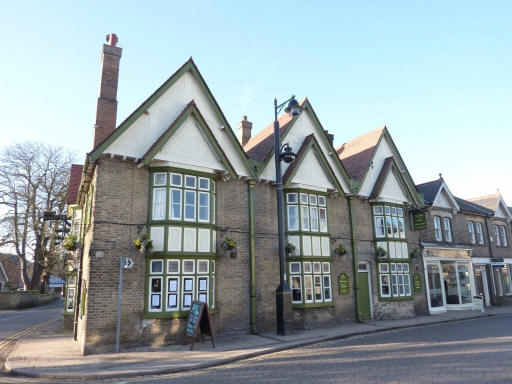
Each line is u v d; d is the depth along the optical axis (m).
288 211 15.41
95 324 10.42
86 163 11.80
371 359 8.71
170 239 11.77
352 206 17.50
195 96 13.91
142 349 10.69
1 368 9.05
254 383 6.99
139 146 12.12
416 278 19.42
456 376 6.96
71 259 16.53
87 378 7.86
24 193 32.81
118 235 11.27
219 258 13.07
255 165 14.75
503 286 26.12
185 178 12.59
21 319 22.34
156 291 11.51
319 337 12.29
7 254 37.97
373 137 20.66
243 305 13.33
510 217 28.48
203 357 9.39
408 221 20.06
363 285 17.41
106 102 13.76
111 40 14.43
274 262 14.60
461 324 15.62
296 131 16.78
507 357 8.44
